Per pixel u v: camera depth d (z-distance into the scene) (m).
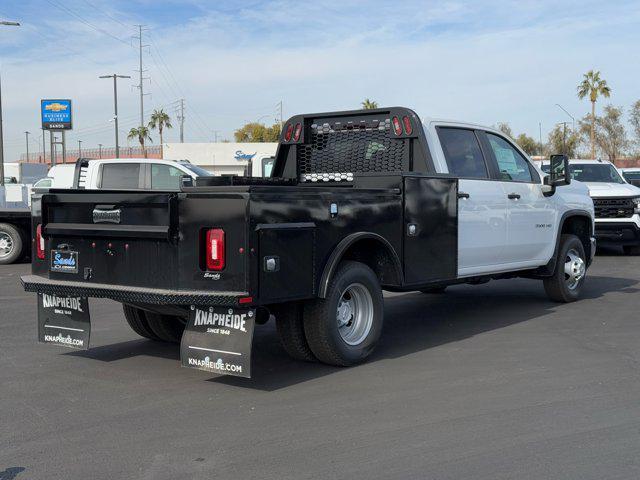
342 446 4.46
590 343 7.24
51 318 6.47
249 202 5.19
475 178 7.86
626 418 4.93
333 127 7.92
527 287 11.31
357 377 6.04
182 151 67.56
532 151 79.12
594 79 66.25
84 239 6.10
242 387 5.79
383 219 6.48
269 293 5.38
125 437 4.67
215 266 5.33
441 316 8.85
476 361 6.55
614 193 15.09
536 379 5.93
